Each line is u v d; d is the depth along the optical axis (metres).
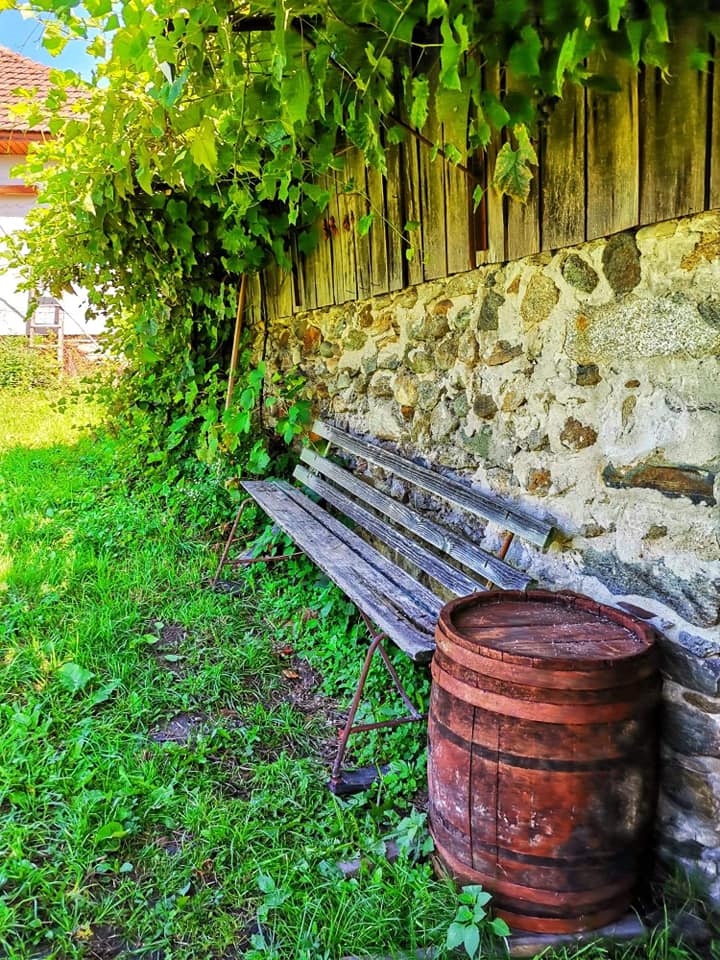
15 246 4.82
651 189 1.71
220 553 3.97
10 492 4.87
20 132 7.48
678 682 1.69
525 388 2.26
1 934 1.56
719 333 1.61
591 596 2.02
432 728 1.72
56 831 1.88
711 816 1.64
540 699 1.49
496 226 2.30
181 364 5.16
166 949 1.57
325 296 3.74
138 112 2.29
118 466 5.40
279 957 1.53
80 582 3.41
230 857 1.83
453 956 1.54
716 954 1.52
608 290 1.89
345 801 2.07
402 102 2.60
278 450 4.58
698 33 1.35
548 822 1.52
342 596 3.21
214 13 1.64
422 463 2.96
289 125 1.84
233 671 2.77
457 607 1.85
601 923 1.60
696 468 1.68
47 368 8.79
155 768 2.13
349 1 1.58
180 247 4.20
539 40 1.47
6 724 2.29
